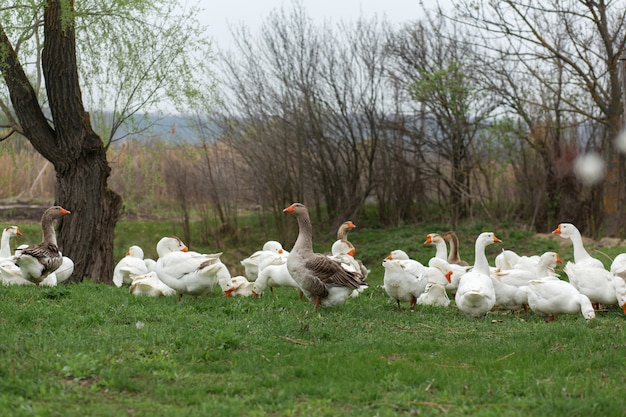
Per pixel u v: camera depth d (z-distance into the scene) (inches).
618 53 962.1
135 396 290.0
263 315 451.2
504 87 1081.4
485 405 288.7
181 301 500.1
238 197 1168.2
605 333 402.9
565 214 1119.6
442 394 299.0
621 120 991.6
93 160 711.1
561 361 349.1
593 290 513.3
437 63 1162.6
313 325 423.2
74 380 301.1
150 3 711.7
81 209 706.8
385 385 309.6
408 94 1164.5
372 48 1191.6
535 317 508.4
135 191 1135.6
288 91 1154.7
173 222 1145.4
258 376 323.6
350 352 366.0
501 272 535.8
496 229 1096.2
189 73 751.1
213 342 370.9
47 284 557.3
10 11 653.9
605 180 1072.2
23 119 690.8
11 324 394.6
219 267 490.9
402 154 1218.6
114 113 747.4
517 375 323.0
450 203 1184.2
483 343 392.5
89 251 709.9
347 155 1202.6
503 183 1152.8
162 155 1117.7
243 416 271.4
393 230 1173.1
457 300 492.1
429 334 422.6
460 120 1117.1
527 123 1110.4
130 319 424.5
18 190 1229.7
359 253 1056.8
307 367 333.4
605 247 909.8
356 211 1196.5
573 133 1114.1
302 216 475.8
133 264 638.5
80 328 394.0
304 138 1171.3
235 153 1167.6
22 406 264.4
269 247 682.8
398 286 503.5
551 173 1122.0
